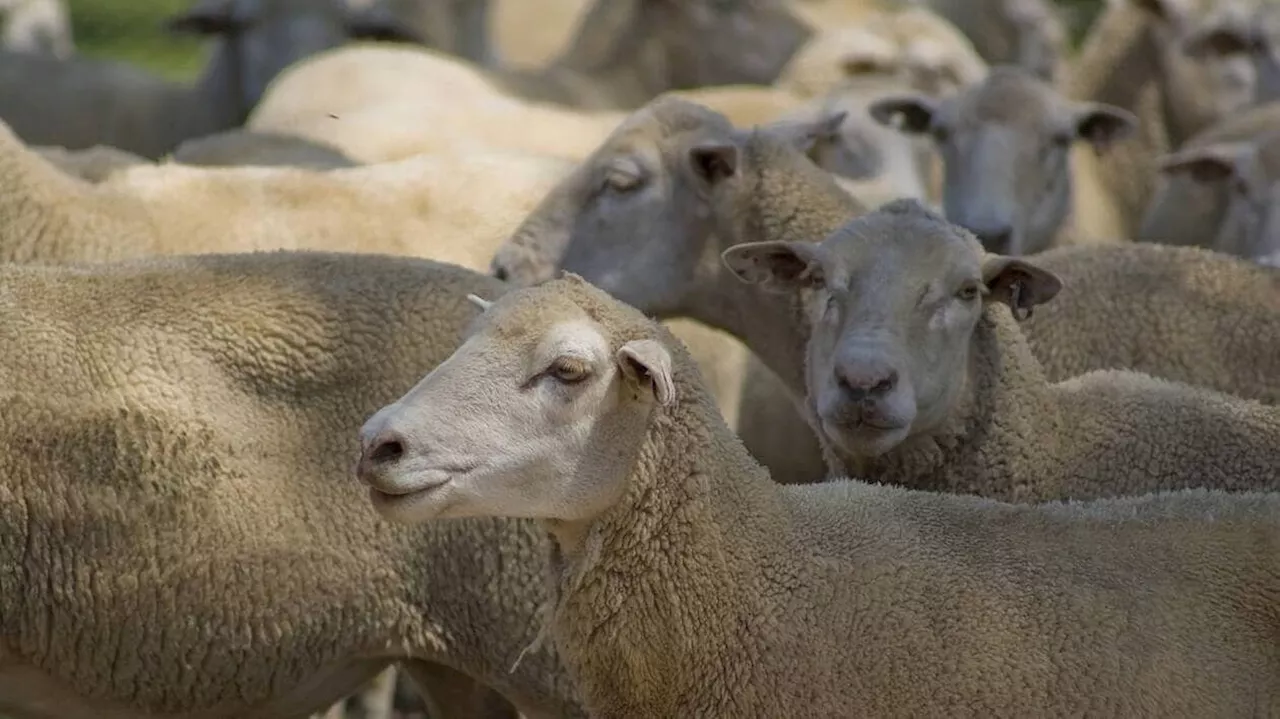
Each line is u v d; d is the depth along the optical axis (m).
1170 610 14.06
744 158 20.81
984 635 13.95
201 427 16.44
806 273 17.94
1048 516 14.68
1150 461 17.11
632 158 21.38
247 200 21.14
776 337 20.84
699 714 14.22
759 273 18.30
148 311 16.78
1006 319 17.62
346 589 16.52
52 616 16.33
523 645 16.61
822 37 36.53
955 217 27.06
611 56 37.97
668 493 14.02
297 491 16.52
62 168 21.98
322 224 21.14
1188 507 14.73
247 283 17.05
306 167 23.66
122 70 38.66
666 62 38.44
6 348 16.41
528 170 22.66
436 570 16.59
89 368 16.45
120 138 37.38
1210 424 17.14
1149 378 18.00
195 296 16.92
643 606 14.12
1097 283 20.22
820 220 20.39
